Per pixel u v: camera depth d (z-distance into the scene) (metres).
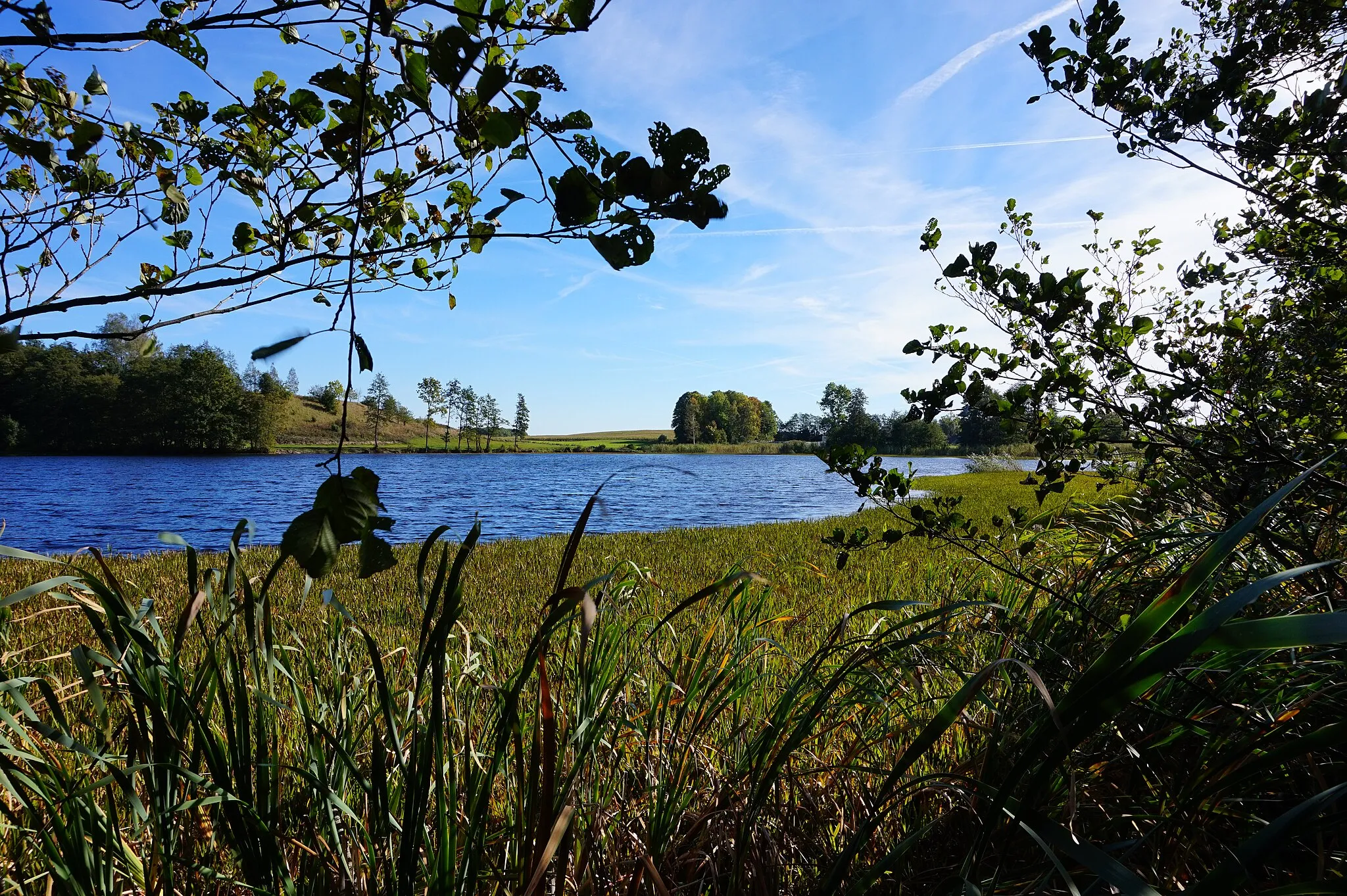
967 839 2.01
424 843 1.52
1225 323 2.91
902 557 9.23
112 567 10.12
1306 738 1.09
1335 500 2.32
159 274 1.55
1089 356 2.79
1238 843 1.75
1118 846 1.57
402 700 2.46
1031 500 20.38
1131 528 3.43
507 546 13.80
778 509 29.84
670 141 1.01
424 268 1.69
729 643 2.83
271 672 1.59
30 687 2.24
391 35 0.96
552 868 1.75
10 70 1.23
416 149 1.51
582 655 2.09
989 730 2.27
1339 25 2.47
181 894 1.73
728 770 2.41
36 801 1.84
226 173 1.43
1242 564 2.58
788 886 1.98
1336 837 1.64
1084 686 1.08
